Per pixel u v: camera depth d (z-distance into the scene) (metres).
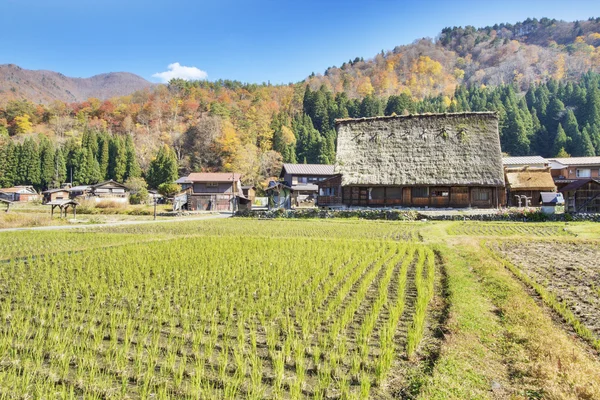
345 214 31.42
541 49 162.38
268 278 10.45
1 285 9.91
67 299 8.60
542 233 21.28
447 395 4.53
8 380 4.92
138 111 109.69
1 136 87.25
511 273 11.22
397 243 16.92
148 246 15.95
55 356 5.70
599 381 4.71
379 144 34.69
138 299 8.63
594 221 26.59
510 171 36.72
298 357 5.54
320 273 10.80
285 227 25.55
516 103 93.88
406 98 98.94
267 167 78.50
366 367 5.43
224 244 16.56
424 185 31.22
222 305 7.79
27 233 21.83
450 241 17.88
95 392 4.77
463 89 114.88
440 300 8.60
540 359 5.37
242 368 5.12
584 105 82.88
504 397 4.53
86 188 61.78
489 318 7.26
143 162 82.56
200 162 82.19
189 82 132.62
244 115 97.69
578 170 51.53
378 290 9.41
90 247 16.03
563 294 8.91
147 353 5.91
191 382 5.00
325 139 78.44
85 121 109.81
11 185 74.12
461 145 32.81
